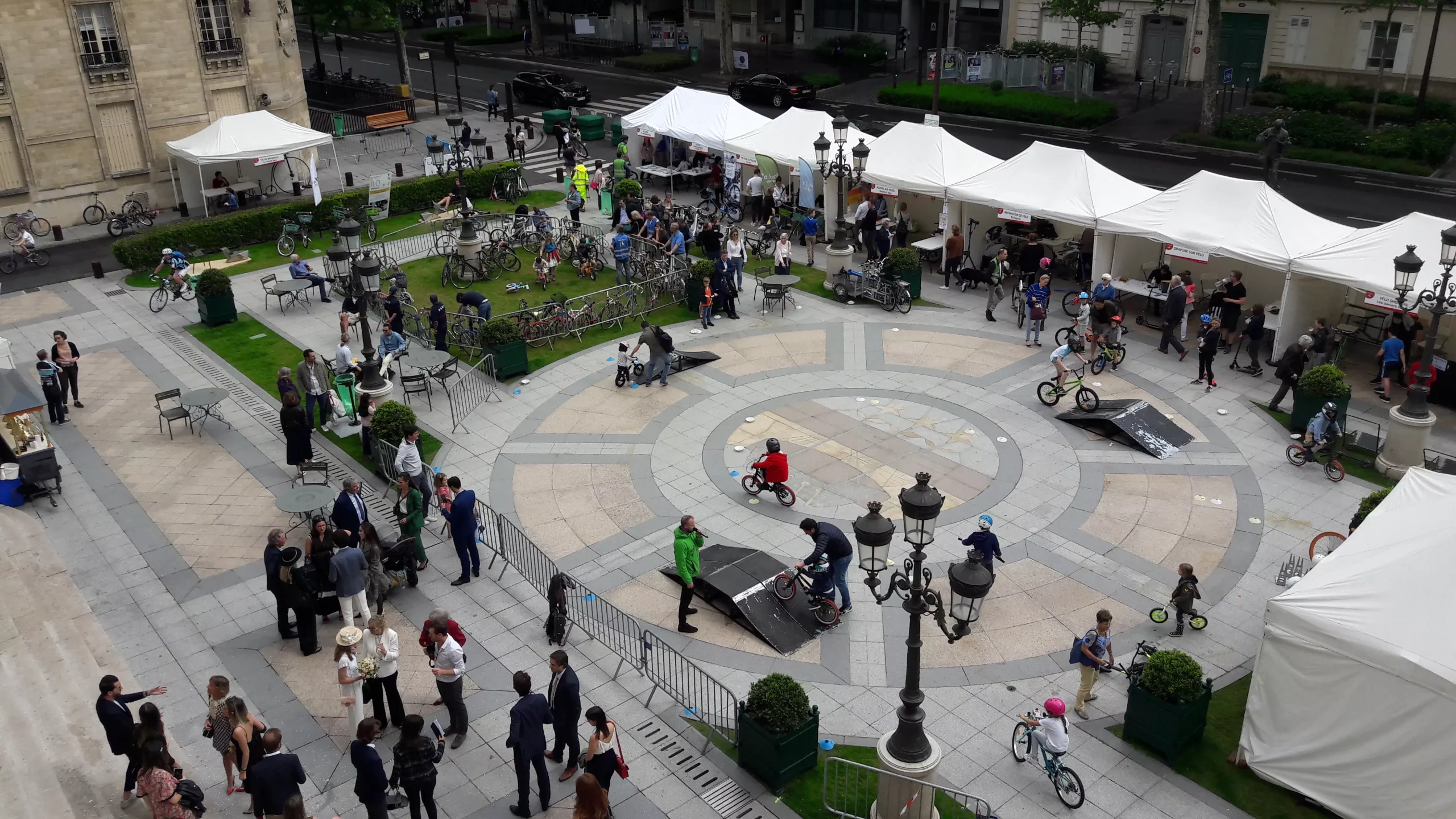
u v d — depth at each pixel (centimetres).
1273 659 1273
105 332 2733
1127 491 1939
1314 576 1305
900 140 3114
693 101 3716
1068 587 1680
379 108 4850
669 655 1534
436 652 1331
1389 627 1195
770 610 1585
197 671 1505
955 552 1767
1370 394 2280
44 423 2227
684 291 2848
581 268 3044
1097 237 2670
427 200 3753
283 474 2053
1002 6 5634
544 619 1625
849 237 3225
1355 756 1226
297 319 2803
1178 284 2422
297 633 1573
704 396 2323
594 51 6338
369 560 1602
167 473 2058
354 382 2209
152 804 1158
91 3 3434
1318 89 4488
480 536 1811
